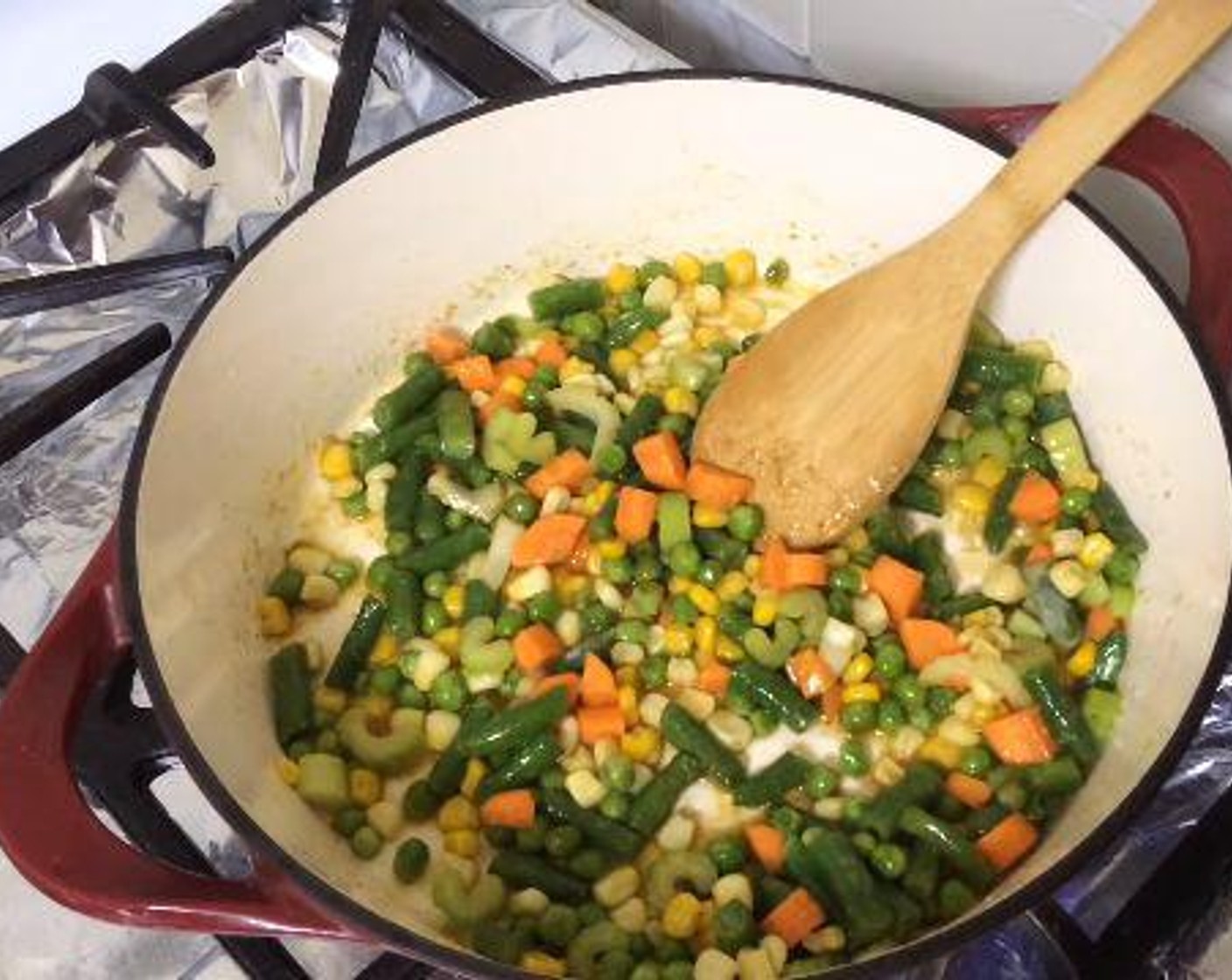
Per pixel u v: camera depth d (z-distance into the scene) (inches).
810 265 16.5
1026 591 14.3
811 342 14.4
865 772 13.7
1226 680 13.2
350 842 13.5
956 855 12.7
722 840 13.4
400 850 13.4
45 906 12.8
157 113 16.4
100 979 12.5
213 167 16.6
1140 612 13.9
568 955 12.7
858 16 16.5
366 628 14.7
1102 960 11.9
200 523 13.9
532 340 16.6
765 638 14.2
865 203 15.6
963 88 16.3
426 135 14.7
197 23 17.9
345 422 16.1
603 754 13.7
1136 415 14.1
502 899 13.1
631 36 17.2
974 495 14.9
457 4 17.6
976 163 14.4
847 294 14.4
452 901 12.9
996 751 13.5
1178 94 14.4
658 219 16.4
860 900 12.4
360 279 15.5
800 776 13.6
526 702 14.0
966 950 12.2
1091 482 14.6
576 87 14.9
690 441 15.3
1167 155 13.4
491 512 15.3
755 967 12.2
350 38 16.5
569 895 13.1
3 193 16.3
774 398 14.5
